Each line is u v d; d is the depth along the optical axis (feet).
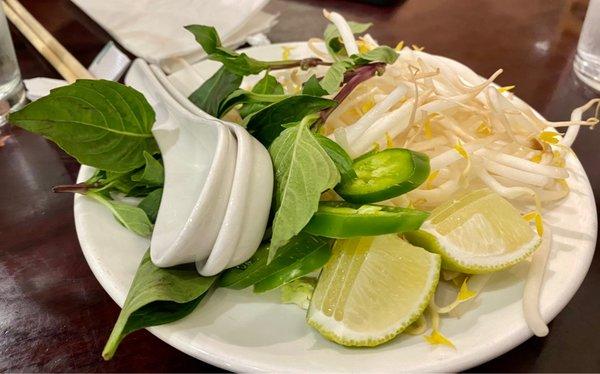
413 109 0.74
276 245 0.57
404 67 0.87
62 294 0.69
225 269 0.62
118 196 0.75
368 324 0.55
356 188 0.63
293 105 0.70
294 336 0.57
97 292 0.70
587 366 0.59
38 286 0.71
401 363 0.51
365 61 0.79
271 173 0.62
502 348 0.53
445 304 0.62
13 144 0.97
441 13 1.45
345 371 0.51
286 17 1.41
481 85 0.79
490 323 0.56
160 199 0.69
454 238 0.62
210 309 0.59
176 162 0.69
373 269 0.59
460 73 0.93
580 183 0.75
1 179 0.90
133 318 0.55
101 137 0.70
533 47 1.31
